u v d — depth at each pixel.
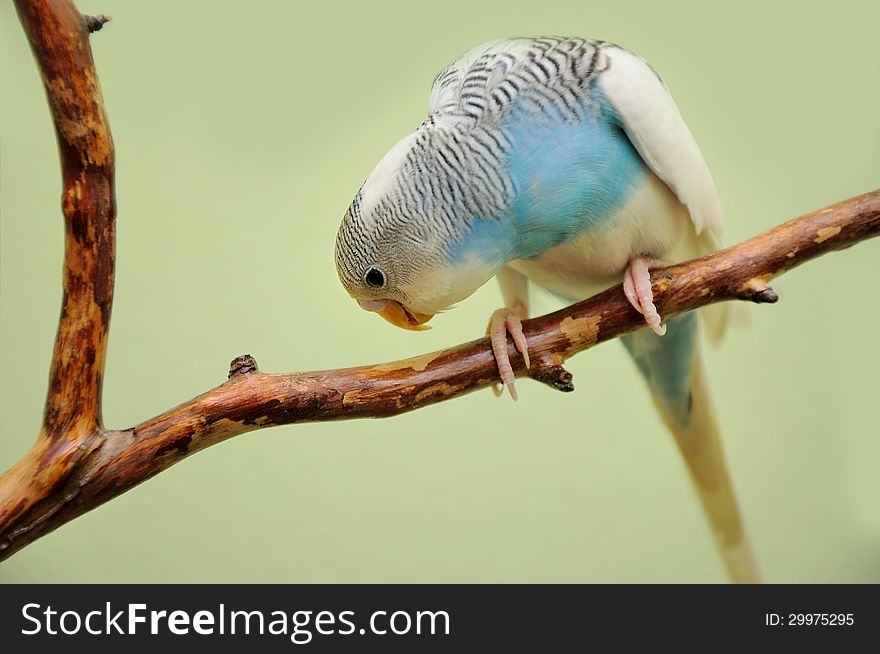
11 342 6.95
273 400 3.48
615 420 7.13
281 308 6.98
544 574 7.06
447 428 7.16
